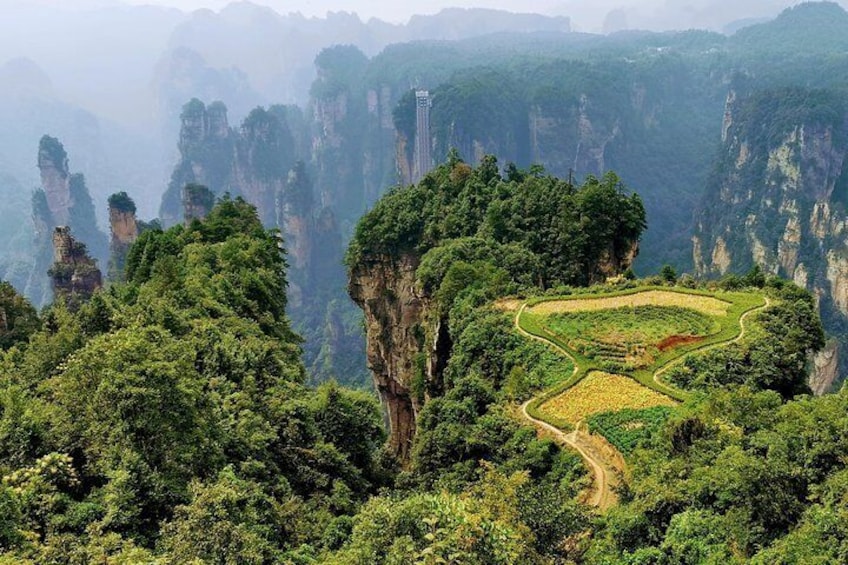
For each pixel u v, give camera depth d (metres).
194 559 29.55
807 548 27.47
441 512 28.42
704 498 33.50
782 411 40.97
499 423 50.78
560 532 30.41
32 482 33.78
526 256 85.50
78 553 29.95
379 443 68.31
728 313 66.38
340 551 34.31
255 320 76.62
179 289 71.31
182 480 38.44
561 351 59.72
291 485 50.72
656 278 79.50
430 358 79.62
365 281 107.62
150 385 39.28
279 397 57.62
